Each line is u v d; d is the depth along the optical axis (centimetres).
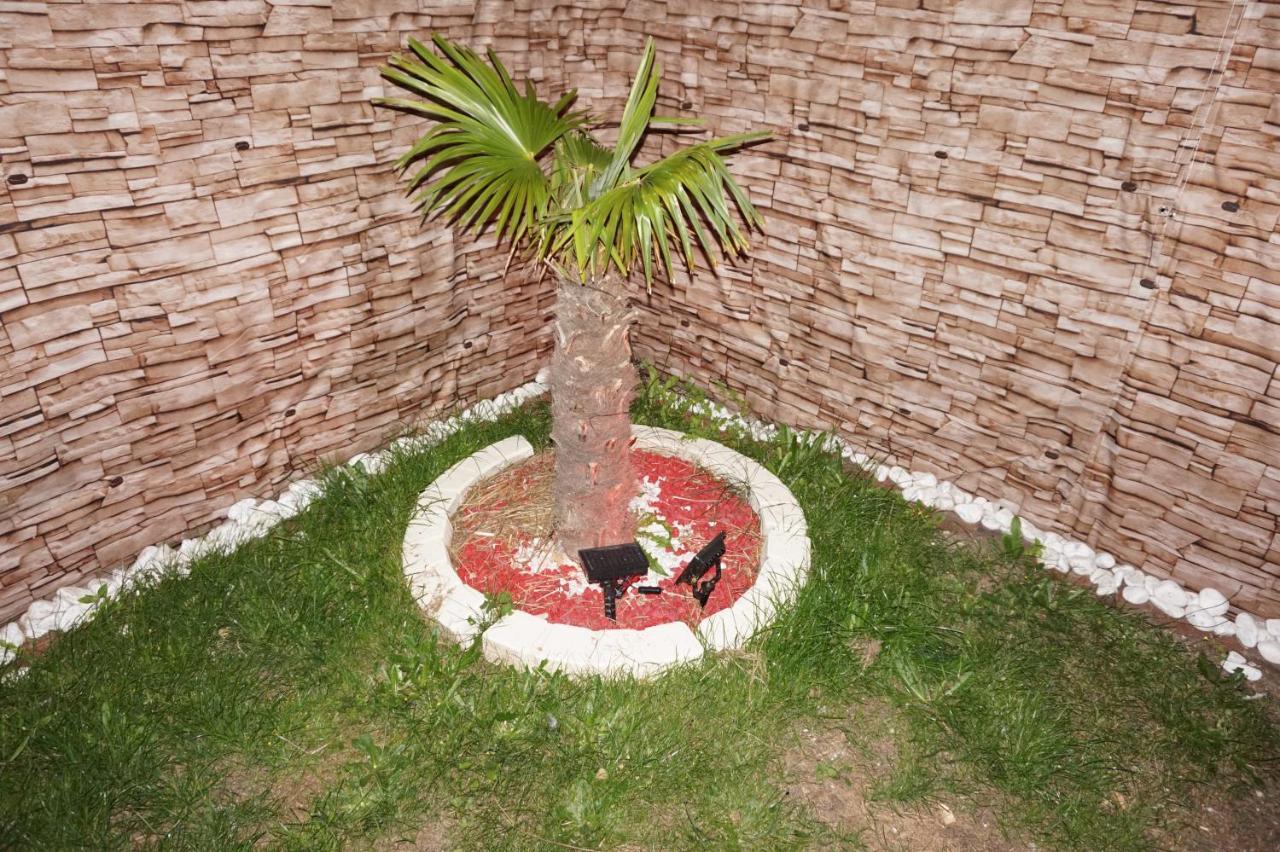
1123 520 316
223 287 302
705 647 270
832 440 385
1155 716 266
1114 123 263
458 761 242
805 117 329
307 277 323
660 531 328
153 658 271
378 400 374
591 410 274
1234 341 267
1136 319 285
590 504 296
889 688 269
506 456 356
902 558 323
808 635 277
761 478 345
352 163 317
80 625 285
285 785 240
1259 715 266
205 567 307
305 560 310
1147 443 299
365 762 244
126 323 284
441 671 264
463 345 399
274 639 279
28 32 233
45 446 279
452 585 289
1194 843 232
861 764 250
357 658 277
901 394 357
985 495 354
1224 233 257
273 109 289
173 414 308
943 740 256
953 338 331
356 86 306
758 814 232
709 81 349
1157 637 295
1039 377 316
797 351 382
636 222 225
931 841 230
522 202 243
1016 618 301
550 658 266
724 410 421
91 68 246
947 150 299
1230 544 293
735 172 360
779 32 320
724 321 403
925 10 283
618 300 256
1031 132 279
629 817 231
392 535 323
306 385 344
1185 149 255
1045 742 252
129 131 260
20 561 287
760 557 316
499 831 227
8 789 232
